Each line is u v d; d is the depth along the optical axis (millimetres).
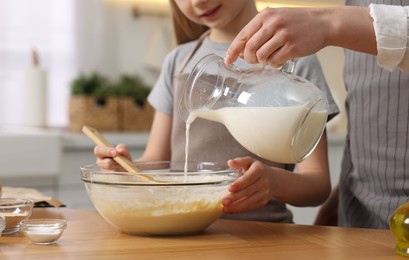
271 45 867
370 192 1289
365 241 918
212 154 1410
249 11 1492
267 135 958
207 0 1276
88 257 808
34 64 2746
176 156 1467
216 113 1026
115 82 3117
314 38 882
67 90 3045
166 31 3158
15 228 978
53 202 1213
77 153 2393
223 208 1016
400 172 1219
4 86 2945
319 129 987
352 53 1302
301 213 2564
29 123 2715
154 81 3193
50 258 802
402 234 815
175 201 933
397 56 897
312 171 1352
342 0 2801
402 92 1195
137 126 2785
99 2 3086
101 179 974
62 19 3031
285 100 950
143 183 927
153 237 954
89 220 1103
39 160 2318
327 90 1407
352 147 1328
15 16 2953
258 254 829
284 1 2670
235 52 920
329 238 943
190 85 1016
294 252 842
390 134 1225
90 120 2697
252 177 1047
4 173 2279
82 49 3070
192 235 972
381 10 894
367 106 1263
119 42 3127
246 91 983
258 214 1379
